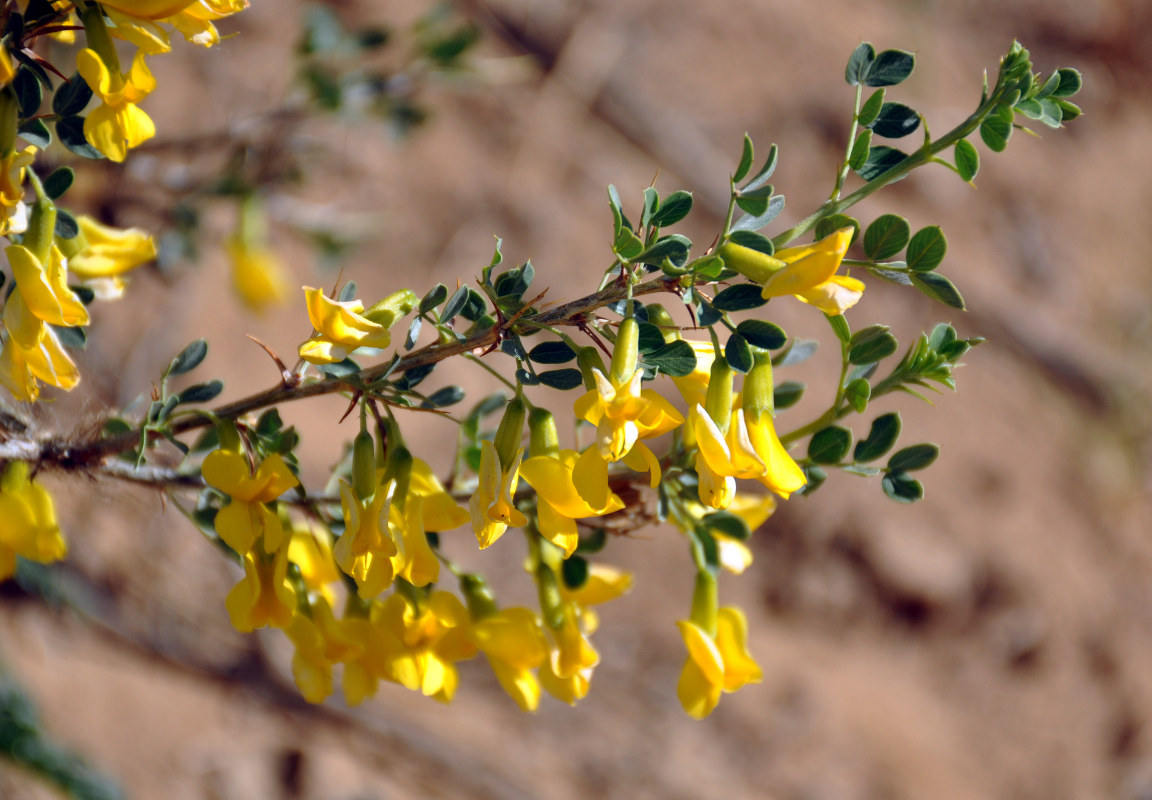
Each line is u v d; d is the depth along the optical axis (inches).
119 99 24.8
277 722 52.4
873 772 62.7
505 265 69.0
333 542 26.5
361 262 64.4
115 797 36.9
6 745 35.2
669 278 24.4
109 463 26.4
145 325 56.1
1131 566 76.0
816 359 71.0
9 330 24.9
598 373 24.0
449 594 26.3
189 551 53.9
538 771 56.8
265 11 66.1
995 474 74.5
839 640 66.4
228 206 58.7
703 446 24.4
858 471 25.9
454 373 61.3
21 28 24.7
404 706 55.9
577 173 73.6
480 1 74.3
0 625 47.7
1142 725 70.9
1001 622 69.9
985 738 66.6
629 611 63.0
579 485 24.3
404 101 43.8
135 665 50.2
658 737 60.2
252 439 25.7
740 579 65.3
